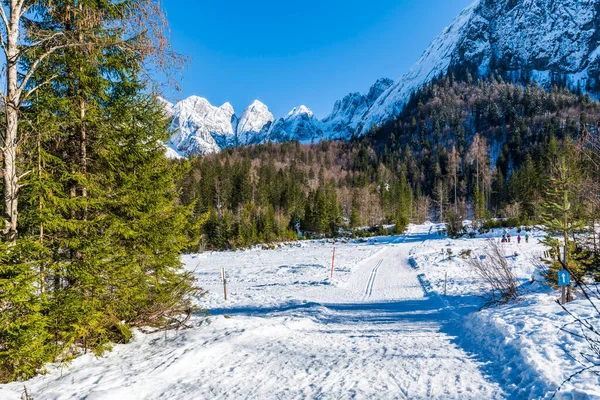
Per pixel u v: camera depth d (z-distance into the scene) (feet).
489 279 36.70
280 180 349.82
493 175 311.88
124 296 21.35
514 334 20.11
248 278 81.05
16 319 15.67
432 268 78.48
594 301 24.40
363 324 32.35
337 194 319.47
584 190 26.07
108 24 20.62
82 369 18.16
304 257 120.67
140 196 23.47
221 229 197.57
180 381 16.80
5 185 17.34
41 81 20.77
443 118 561.84
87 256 19.57
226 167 358.43
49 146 20.89
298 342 23.95
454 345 21.58
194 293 28.53
